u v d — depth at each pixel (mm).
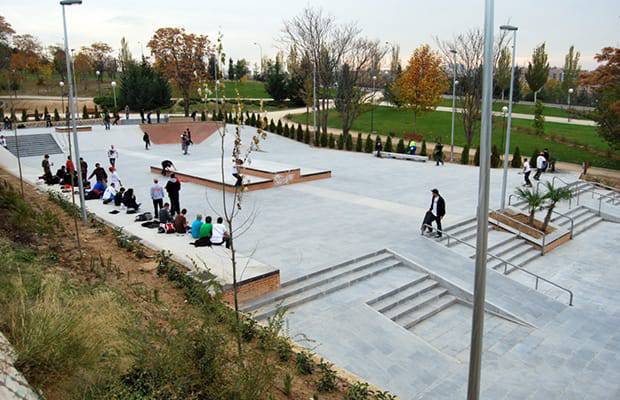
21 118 48938
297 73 62625
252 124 46562
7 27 62531
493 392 9250
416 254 14805
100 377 5707
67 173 20656
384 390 8805
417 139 42844
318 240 15484
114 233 13969
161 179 24891
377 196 22016
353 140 44688
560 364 10375
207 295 8562
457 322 12148
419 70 47594
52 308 6379
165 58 52938
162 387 5633
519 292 13609
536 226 19312
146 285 10328
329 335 10406
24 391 5070
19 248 10562
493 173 28953
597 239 19641
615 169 33031
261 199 21156
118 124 45781
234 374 6297
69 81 14570
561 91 79188
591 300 13867
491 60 6145
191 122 42938
